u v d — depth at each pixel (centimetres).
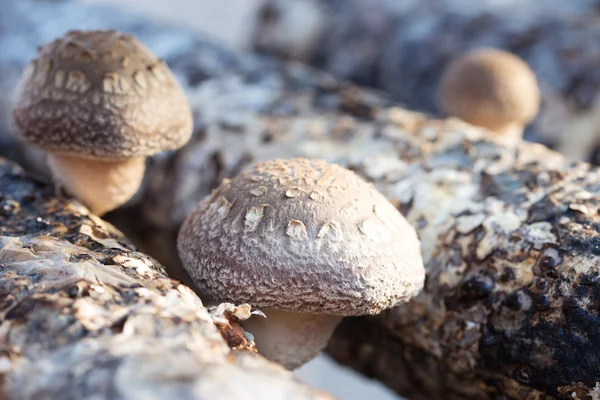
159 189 44
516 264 38
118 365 32
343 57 70
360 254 35
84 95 37
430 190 40
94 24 51
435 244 39
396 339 40
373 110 45
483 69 46
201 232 36
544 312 37
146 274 35
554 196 39
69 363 32
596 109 57
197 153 44
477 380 38
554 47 60
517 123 47
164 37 49
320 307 35
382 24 68
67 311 33
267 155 43
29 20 51
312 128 44
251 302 36
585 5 66
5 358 33
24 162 49
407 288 36
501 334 37
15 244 36
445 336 39
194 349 33
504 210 39
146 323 33
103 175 39
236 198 36
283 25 72
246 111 45
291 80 47
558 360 37
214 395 31
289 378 33
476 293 38
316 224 35
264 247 35
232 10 84
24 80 38
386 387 42
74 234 37
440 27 65
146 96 38
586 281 36
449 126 43
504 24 63
